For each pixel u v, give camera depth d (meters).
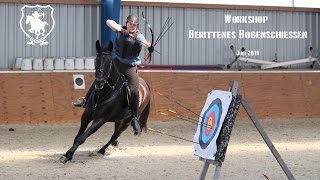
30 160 12.79
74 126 19.33
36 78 19.89
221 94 8.36
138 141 16.41
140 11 23.62
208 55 24.66
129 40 12.65
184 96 21.25
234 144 15.99
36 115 19.47
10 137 16.86
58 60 21.98
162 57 24.03
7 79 19.58
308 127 20.22
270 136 17.84
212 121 8.35
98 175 11.02
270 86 22.33
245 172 11.52
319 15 26.03
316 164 12.66
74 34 22.98
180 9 24.17
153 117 20.50
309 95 22.77
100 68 12.00
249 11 25.06
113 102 12.37
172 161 12.84
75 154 13.80
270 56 25.45
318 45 26.05
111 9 22.28
